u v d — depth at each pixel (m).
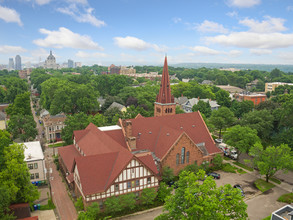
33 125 89.44
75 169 51.34
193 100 150.50
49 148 87.62
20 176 46.62
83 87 125.50
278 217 39.72
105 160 50.31
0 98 167.62
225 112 99.56
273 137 87.38
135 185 50.00
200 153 65.12
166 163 59.56
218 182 61.84
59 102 117.69
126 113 99.56
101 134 62.72
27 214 44.72
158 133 66.75
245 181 62.72
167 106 74.75
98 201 46.81
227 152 79.62
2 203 39.16
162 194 51.50
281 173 68.00
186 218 33.88
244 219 33.66
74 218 47.28
